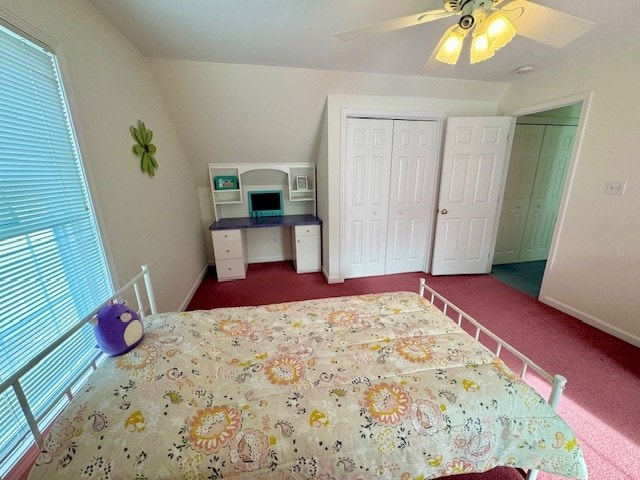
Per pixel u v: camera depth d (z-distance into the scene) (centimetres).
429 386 97
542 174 359
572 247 241
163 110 254
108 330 105
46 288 112
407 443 83
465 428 87
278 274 364
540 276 341
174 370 99
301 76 253
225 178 356
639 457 125
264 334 132
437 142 319
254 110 280
